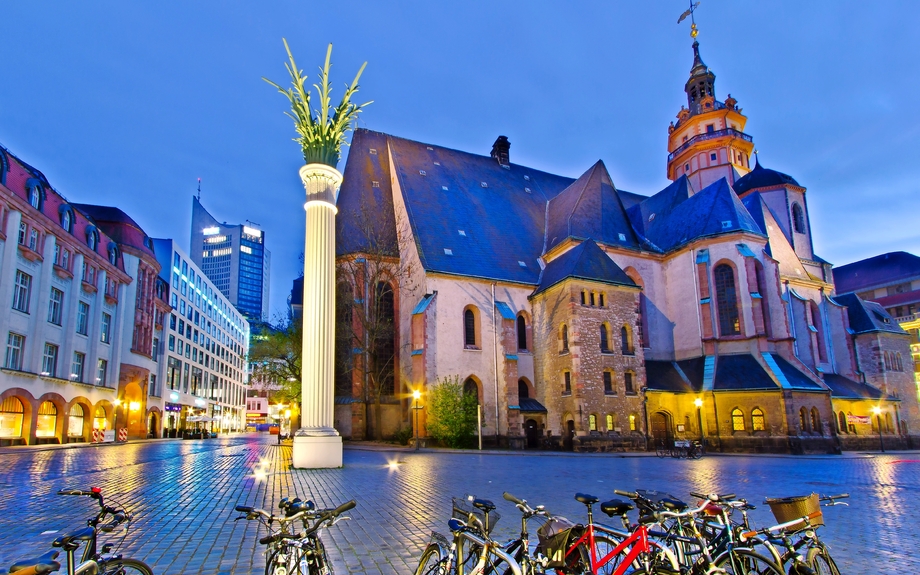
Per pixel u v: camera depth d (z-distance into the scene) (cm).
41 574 355
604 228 4859
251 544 880
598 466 2475
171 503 1285
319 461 2130
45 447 3709
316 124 2305
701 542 565
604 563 555
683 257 4784
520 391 4328
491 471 2112
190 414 7975
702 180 6362
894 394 5269
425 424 3922
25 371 3756
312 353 2198
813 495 590
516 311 4466
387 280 4553
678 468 2417
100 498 554
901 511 1288
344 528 996
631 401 4000
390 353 4456
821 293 5484
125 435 5103
